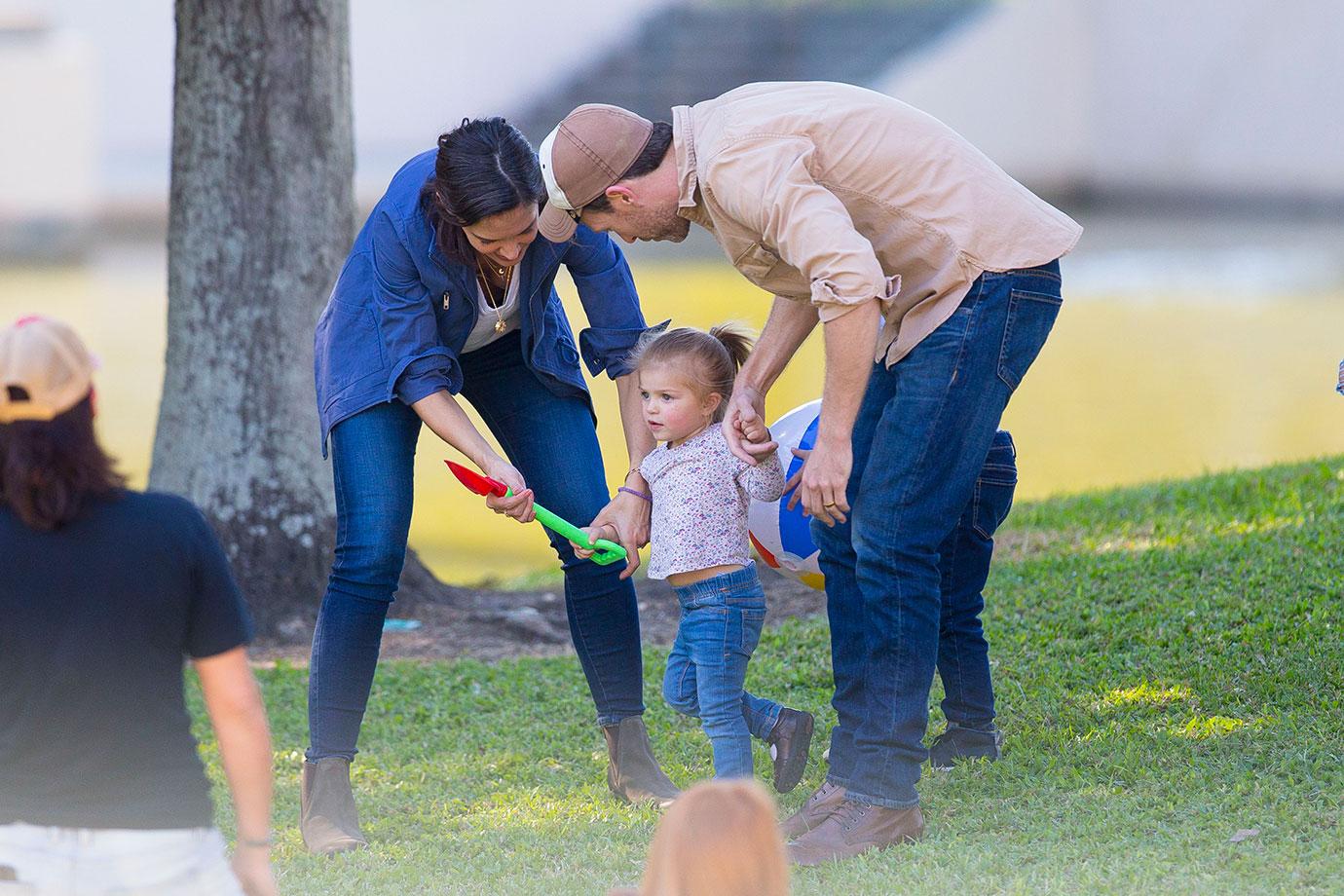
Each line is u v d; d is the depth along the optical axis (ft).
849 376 35.91
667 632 68.59
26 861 24.75
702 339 42.60
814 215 35.42
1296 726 44.45
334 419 43.29
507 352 46.32
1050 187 315.78
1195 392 138.72
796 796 44.57
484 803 46.68
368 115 310.04
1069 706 49.19
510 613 73.05
